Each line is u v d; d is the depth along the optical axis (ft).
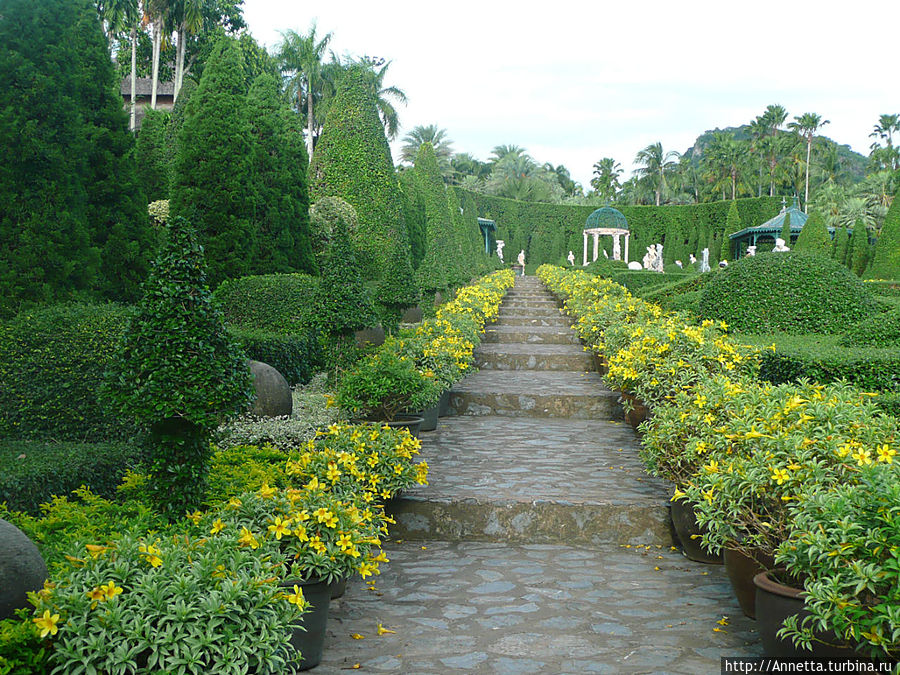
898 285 53.16
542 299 70.85
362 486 16.24
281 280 34.60
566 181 255.70
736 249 139.23
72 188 23.85
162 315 13.69
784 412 14.46
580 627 12.63
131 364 13.74
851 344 28.30
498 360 41.14
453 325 38.91
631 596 14.16
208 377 13.71
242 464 18.69
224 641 8.93
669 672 10.89
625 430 28.58
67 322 21.09
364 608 13.52
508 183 203.41
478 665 11.18
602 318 39.58
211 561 9.59
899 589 8.55
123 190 26.50
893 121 250.37
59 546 12.00
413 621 12.91
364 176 53.88
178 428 14.19
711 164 230.48
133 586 9.43
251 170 38.01
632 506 17.76
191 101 36.76
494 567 15.94
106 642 8.64
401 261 42.24
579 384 35.06
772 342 29.86
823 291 34.76
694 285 56.85
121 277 26.48
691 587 14.69
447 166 205.57
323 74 139.85
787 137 225.15
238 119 36.76
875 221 177.68
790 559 10.31
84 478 16.15
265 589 9.50
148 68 136.36
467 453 24.20
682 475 16.51
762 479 11.93
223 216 36.09
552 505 17.99
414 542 17.99
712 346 24.07
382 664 11.24
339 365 30.04
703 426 15.83
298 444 22.41
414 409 25.34
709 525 12.21
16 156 22.45
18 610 8.87
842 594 9.22
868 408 14.26
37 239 22.57
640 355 25.02
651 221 164.86
